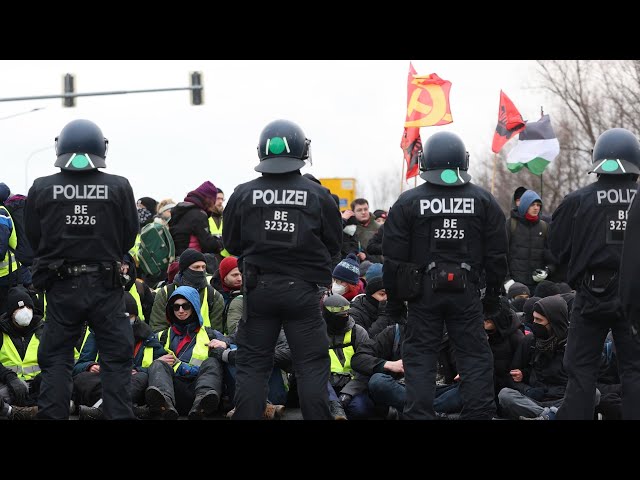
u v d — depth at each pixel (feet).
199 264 45.96
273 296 34.37
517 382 42.98
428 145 37.06
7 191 51.98
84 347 43.34
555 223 36.19
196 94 137.49
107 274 35.32
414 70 68.28
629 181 35.76
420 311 36.68
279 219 34.55
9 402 41.93
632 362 35.27
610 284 35.12
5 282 52.11
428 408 36.40
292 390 45.34
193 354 43.09
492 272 36.86
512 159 76.23
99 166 35.35
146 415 41.93
